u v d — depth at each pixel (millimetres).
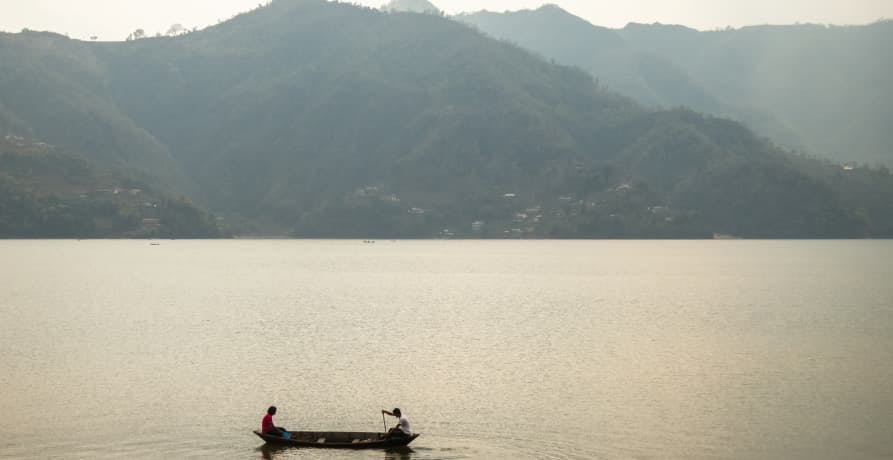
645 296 125312
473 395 54875
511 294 127500
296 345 74312
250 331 83188
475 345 74875
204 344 74688
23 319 92375
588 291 133875
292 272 176500
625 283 150875
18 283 143375
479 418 49312
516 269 191000
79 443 44219
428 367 64125
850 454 43312
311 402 53031
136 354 69438
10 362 65688
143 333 81562
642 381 59500
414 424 48125
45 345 73938
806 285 147000
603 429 47188
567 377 60625
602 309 105938
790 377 60969
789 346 75188
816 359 68375
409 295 124812
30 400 53031
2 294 123312
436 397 54312
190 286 139625
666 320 94250
